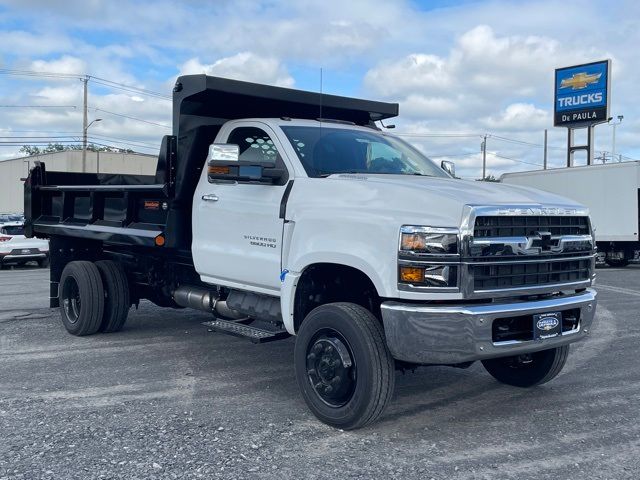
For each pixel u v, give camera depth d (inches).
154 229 278.8
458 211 175.0
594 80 1267.2
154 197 280.5
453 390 238.8
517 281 185.5
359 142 245.6
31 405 215.8
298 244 205.9
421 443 184.2
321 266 202.7
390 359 185.6
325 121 258.2
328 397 194.2
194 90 250.2
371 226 184.1
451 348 174.1
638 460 172.9
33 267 868.6
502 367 244.4
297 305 210.2
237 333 232.2
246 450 177.8
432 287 173.5
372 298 204.8
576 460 172.7
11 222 864.3
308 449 178.9
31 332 340.8
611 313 433.4
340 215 193.5
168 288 308.3
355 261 186.5
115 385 240.5
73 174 382.9
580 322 201.5
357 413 185.3
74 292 332.8
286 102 267.3
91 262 331.3
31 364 271.6
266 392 232.8
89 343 313.4
